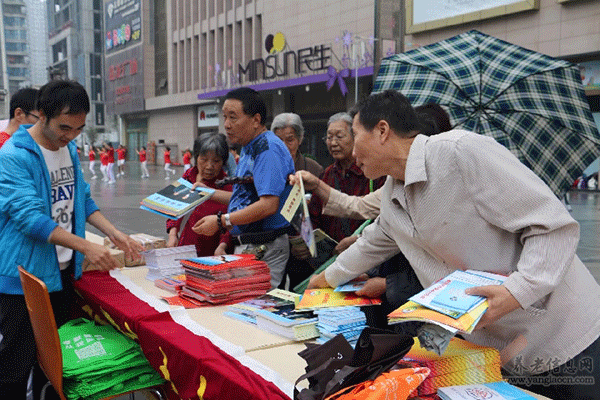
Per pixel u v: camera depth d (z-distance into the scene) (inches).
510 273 57.6
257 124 101.0
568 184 111.2
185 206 98.4
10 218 90.4
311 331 71.9
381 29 388.2
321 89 983.6
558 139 111.9
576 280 60.6
